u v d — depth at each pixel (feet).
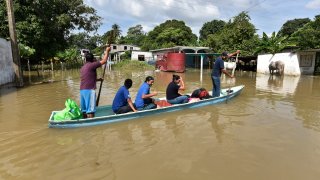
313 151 18.28
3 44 51.29
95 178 14.49
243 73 87.61
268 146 19.11
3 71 51.03
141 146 18.93
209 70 103.86
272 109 30.17
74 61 118.11
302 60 76.28
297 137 20.97
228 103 32.73
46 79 62.28
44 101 34.40
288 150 18.40
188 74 82.48
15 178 14.55
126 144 19.27
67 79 62.18
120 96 25.14
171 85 29.32
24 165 16.06
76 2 105.40
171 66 91.91
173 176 14.78
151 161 16.57
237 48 110.22
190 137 20.80
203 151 18.15
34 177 14.65
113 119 23.73
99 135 21.04
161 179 14.44
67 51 123.13
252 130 22.59
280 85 52.47
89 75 23.72
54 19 97.09
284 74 81.15
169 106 27.22
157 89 47.73
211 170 15.48
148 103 27.63
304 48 74.90
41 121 24.77
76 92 41.83
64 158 16.97
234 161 16.63
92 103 24.00
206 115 27.07
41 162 16.43
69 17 99.55
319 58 73.77
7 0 45.34
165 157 17.15
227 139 20.42
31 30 85.40
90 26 116.06
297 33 85.97
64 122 22.17
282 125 24.04
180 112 27.99
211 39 125.29
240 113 28.09
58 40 106.52
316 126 23.86
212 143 19.58
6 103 33.04
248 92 42.47
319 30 73.97
